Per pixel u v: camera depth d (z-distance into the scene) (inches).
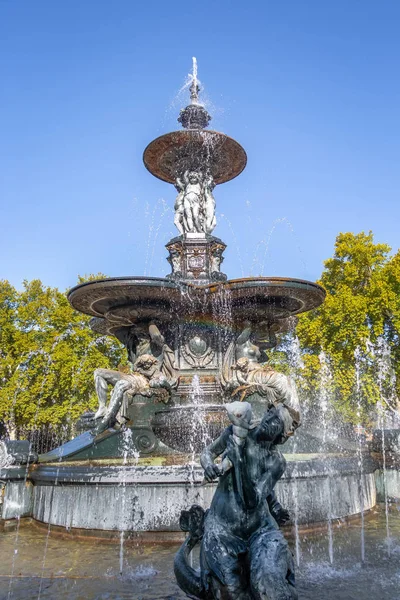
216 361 373.7
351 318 992.9
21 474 298.2
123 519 247.9
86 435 382.6
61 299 1160.8
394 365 981.2
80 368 1055.6
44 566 207.2
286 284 338.0
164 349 371.9
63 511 269.9
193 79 484.1
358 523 283.3
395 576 189.2
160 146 443.2
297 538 247.8
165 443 333.1
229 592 125.9
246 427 143.2
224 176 488.7
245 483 137.9
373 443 355.3
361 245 1096.8
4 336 1135.0
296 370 1006.4
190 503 244.2
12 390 1033.5
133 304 358.6
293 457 314.0
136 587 179.2
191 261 413.4
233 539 135.6
